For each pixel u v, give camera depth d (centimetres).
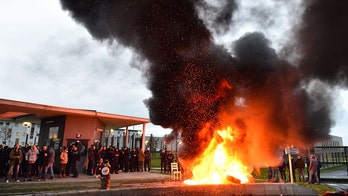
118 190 958
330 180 1484
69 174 1488
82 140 1712
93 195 912
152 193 1020
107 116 1784
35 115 1833
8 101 1376
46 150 1309
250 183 1174
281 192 1129
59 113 1664
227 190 1112
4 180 1230
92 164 1555
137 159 1914
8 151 1353
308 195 1074
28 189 972
